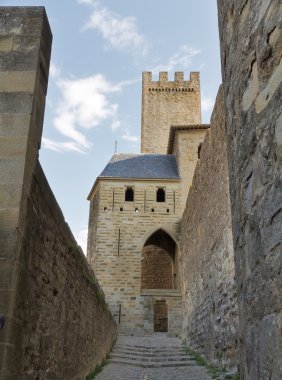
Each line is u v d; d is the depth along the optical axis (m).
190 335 21.61
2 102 5.75
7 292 4.89
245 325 3.87
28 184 5.51
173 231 33.97
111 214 34.19
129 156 38.78
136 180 35.31
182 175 35.59
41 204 6.21
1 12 6.28
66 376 8.20
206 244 17.39
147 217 34.28
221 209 14.34
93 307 12.41
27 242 5.46
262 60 3.51
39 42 6.11
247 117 3.88
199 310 19.05
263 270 3.33
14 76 5.90
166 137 52.59
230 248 12.86
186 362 16.25
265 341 3.22
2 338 4.73
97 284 13.73
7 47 6.07
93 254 33.81
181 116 53.66
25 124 5.61
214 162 15.62
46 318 6.57
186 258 25.27
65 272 8.05
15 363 4.94
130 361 16.30
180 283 31.98
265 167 3.38
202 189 18.64
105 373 13.31
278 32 3.23
